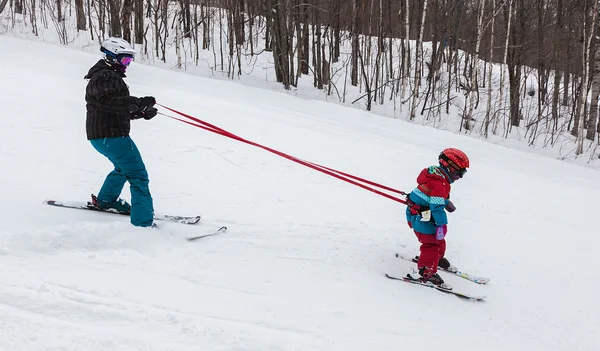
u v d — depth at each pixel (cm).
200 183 670
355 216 625
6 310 310
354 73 2566
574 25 2391
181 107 1106
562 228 709
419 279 458
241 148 857
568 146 2147
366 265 477
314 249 496
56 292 338
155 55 2325
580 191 989
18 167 624
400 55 2745
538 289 498
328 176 781
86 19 2786
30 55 1373
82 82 1148
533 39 2342
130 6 2117
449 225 659
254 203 622
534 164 1273
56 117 854
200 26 2978
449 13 2406
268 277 420
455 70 2661
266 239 507
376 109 2158
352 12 2306
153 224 482
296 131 1073
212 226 526
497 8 2172
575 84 2745
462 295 448
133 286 368
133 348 290
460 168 455
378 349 334
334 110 1495
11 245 390
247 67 2444
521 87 2864
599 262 594
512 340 389
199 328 320
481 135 2103
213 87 1463
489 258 560
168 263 418
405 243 554
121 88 456
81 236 418
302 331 340
